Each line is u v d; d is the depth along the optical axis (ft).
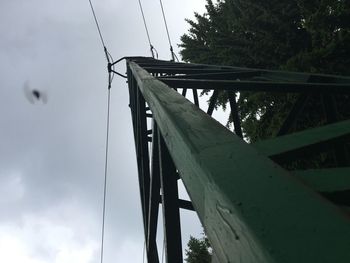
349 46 27.04
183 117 5.52
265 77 17.03
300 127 26.78
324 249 2.56
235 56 36.50
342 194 3.83
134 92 21.24
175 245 7.11
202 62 43.34
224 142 4.42
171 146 5.56
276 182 3.41
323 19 27.84
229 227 3.22
